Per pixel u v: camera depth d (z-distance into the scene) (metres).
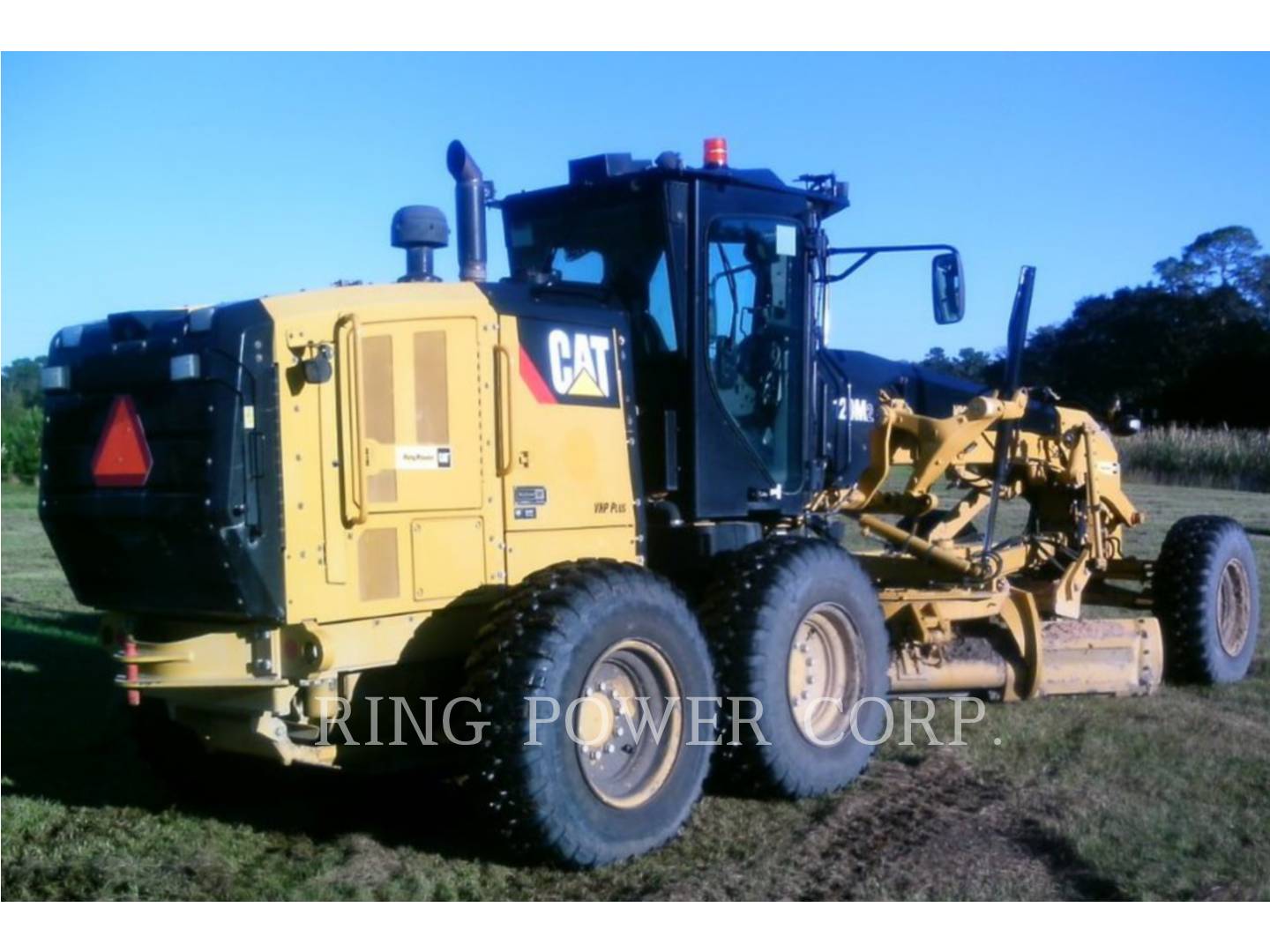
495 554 5.54
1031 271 7.81
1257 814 5.80
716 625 5.96
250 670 5.17
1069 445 8.67
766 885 5.03
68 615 11.39
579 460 5.87
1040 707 7.75
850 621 6.34
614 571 5.36
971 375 15.73
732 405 6.64
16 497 27.44
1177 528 8.80
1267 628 10.52
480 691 5.04
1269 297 62.50
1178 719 7.44
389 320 5.24
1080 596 8.63
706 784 6.22
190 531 4.96
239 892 4.99
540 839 5.04
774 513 6.98
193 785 6.21
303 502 5.04
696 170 6.30
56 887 5.07
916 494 7.72
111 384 5.24
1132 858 5.27
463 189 6.05
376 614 5.23
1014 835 5.60
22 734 7.39
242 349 4.92
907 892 4.94
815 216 7.08
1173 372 54.56
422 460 5.32
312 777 6.63
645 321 6.48
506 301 5.62
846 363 7.89
